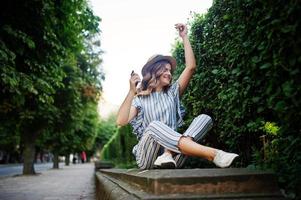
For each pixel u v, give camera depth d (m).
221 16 4.47
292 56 2.35
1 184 15.20
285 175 2.70
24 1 8.15
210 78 5.11
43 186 14.06
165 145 3.09
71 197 9.85
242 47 3.31
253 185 2.13
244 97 3.65
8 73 7.64
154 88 3.89
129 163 15.01
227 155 2.73
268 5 2.52
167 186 2.11
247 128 4.10
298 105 2.35
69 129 25.00
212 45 4.89
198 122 3.16
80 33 10.47
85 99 26.50
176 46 6.73
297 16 2.27
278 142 3.23
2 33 8.03
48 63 9.52
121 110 3.74
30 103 14.97
